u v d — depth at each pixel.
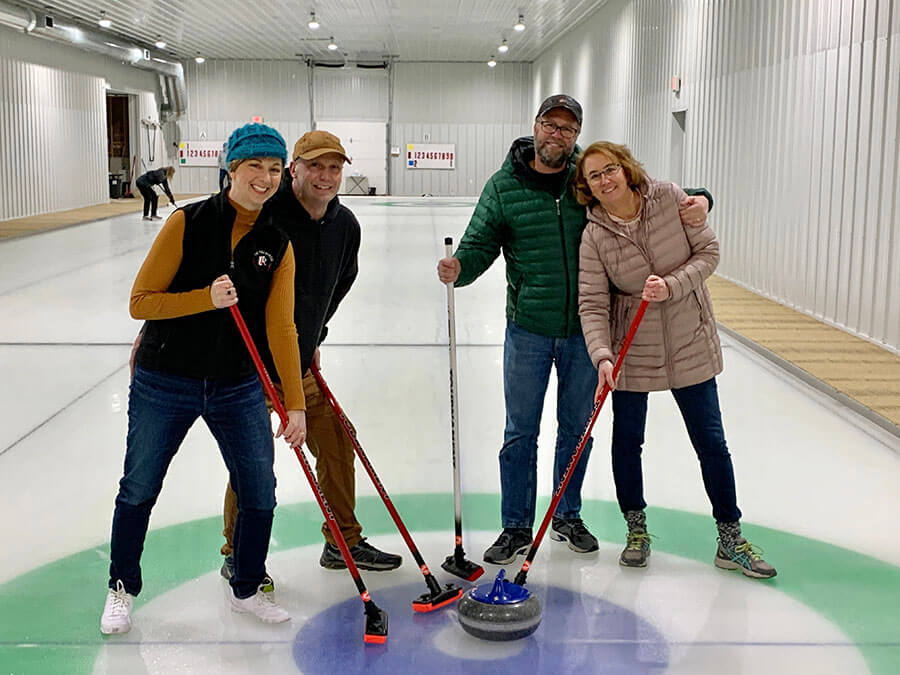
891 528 3.72
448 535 3.63
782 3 9.52
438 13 20.73
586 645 2.76
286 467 4.44
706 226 3.26
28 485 4.15
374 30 23.59
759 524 3.75
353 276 3.31
